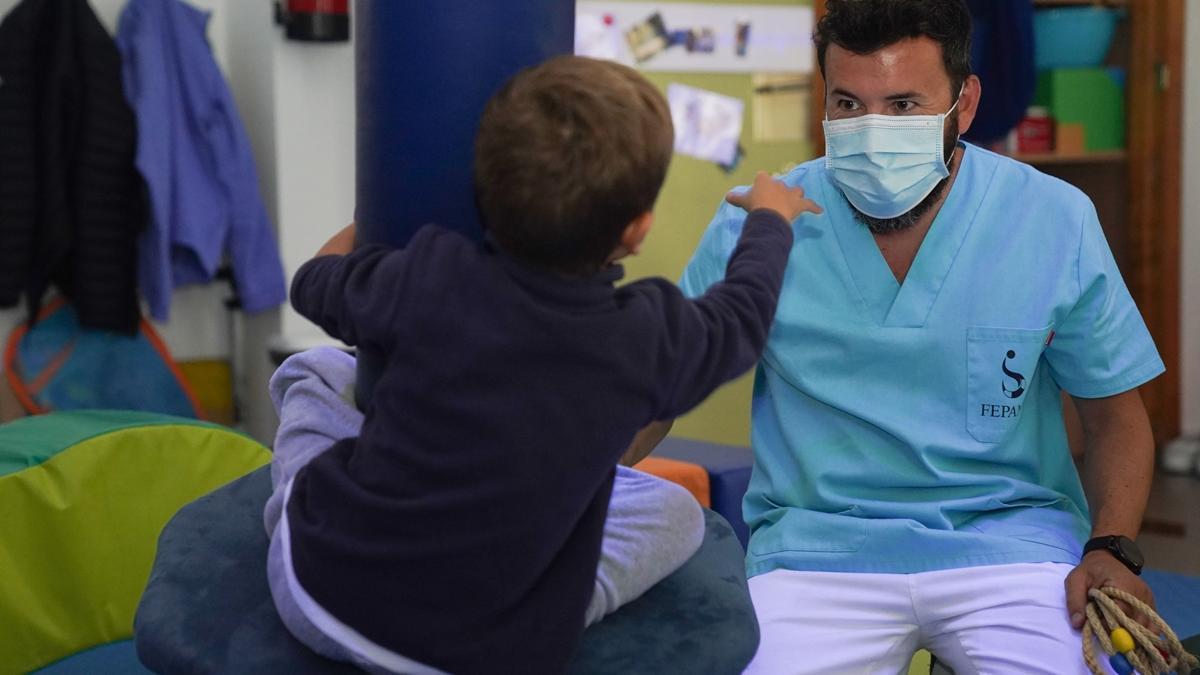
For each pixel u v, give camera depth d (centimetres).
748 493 180
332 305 122
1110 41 462
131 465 229
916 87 160
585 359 110
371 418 117
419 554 110
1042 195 169
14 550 215
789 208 140
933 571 163
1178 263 466
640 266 394
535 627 112
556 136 109
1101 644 148
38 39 315
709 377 118
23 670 217
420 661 111
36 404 316
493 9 131
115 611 228
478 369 110
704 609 131
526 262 113
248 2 353
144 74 321
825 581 166
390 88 133
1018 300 165
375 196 136
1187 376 477
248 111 359
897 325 167
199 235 326
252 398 364
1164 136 459
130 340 329
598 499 118
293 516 119
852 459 169
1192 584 313
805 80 407
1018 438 168
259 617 126
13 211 306
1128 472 165
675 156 392
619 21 379
